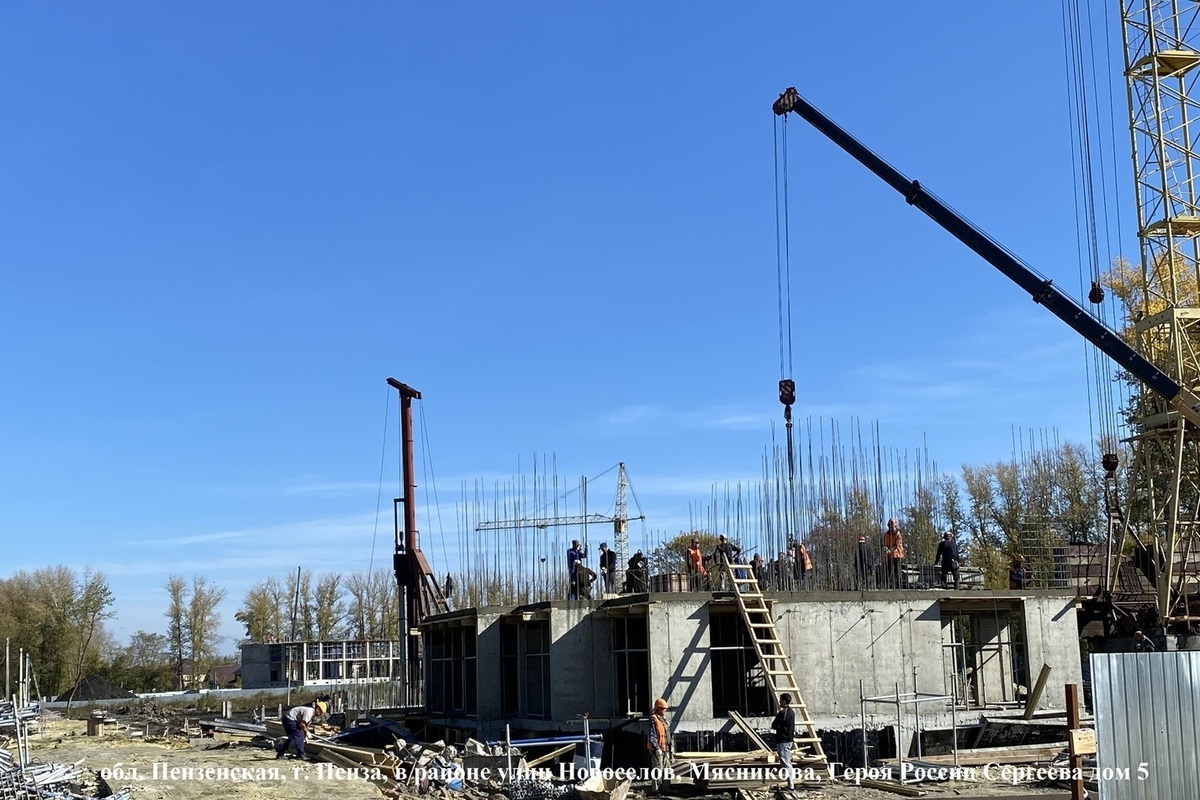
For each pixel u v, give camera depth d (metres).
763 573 33.28
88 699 77.06
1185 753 14.38
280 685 98.50
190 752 32.44
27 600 86.06
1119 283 56.94
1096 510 61.81
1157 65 41.06
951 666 33.91
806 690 29.22
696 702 28.25
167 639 105.81
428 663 41.72
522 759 26.41
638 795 23.77
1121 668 14.43
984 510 66.25
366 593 103.12
